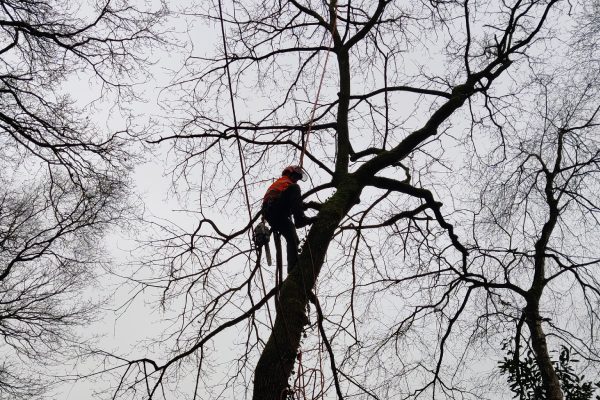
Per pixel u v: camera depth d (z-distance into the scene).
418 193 7.07
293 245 6.18
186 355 5.99
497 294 10.06
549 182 10.58
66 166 10.80
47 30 10.11
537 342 9.55
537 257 10.32
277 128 8.23
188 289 6.99
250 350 6.29
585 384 9.15
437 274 9.68
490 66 8.06
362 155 8.40
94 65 10.59
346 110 7.69
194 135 8.11
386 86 9.05
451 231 7.79
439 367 8.78
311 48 8.59
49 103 10.42
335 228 6.23
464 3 8.23
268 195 6.23
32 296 11.98
